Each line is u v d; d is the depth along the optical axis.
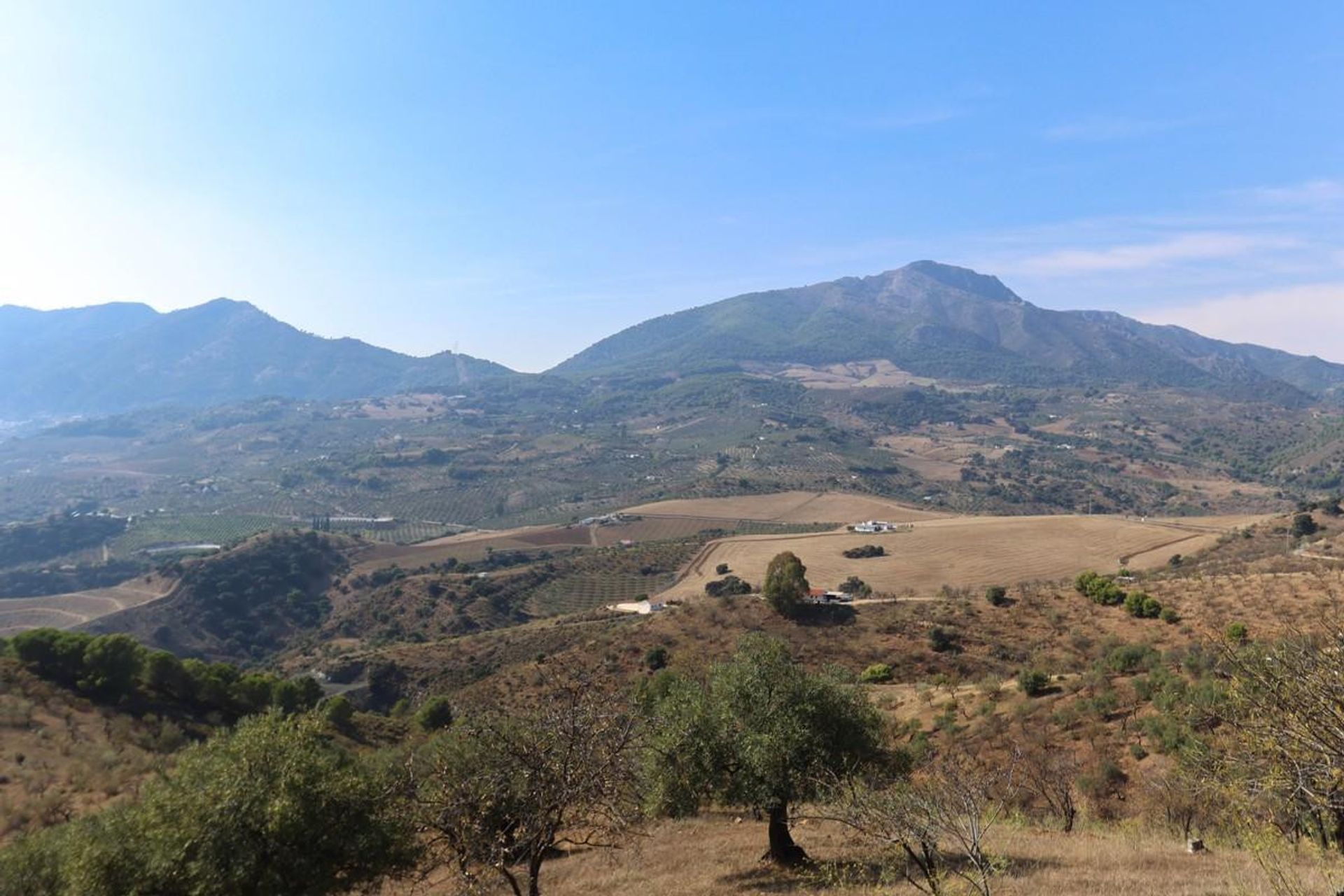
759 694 23.58
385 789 17.23
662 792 23.06
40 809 33.75
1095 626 65.88
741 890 20.12
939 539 137.62
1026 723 42.47
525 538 191.38
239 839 15.84
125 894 15.56
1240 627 45.09
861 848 22.73
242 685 61.47
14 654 54.44
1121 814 29.98
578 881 22.39
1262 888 14.18
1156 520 147.75
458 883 16.70
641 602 114.31
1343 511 111.31
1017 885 16.66
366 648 119.56
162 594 148.50
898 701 55.00
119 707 52.72
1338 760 9.47
